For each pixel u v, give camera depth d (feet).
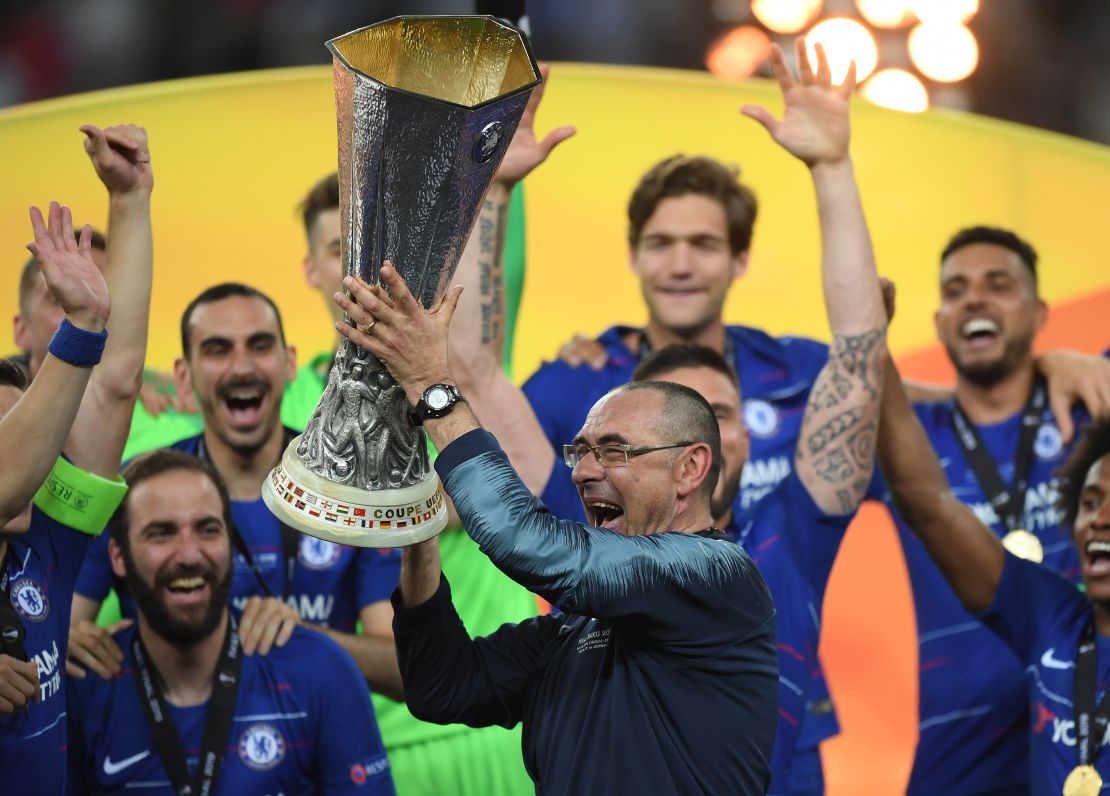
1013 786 59.57
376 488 32.81
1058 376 63.52
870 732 67.00
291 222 72.49
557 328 73.77
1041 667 53.72
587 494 35.99
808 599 52.85
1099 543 52.42
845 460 52.39
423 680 36.17
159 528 48.06
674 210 61.00
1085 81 94.79
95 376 42.57
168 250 71.10
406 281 31.99
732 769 33.68
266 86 75.97
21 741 39.70
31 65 89.40
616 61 94.73
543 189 76.89
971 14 94.12
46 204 70.85
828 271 51.70
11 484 35.73
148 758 48.16
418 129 30.22
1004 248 63.72
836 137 50.75
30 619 40.52
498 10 48.67
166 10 90.12
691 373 51.11
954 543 55.42
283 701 49.55
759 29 94.68
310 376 63.05
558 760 34.35
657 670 33.88
